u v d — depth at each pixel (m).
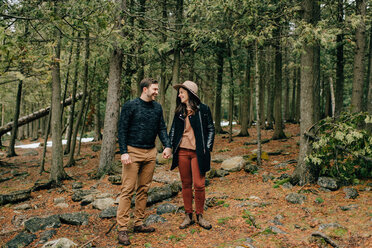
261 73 15.80
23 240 3.19
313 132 4.61
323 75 15.26
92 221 3.79
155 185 5.77
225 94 12.77
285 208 3.68
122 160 2.90
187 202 3.27
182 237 2.99
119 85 7.38
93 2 4.06
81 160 11.80
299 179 4.57
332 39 4.59
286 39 5.48
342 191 4.00
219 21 7.81
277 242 2.72
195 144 3.17
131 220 3.59
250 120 20.06
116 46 6.80
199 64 12.38
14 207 4.87
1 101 17.34
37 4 3.96
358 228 2.80
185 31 7.79
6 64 3.31
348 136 3.87
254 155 7.86
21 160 13.03
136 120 3.00
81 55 9.14
